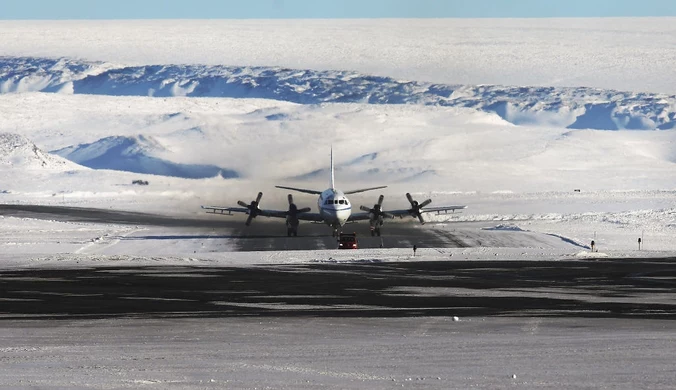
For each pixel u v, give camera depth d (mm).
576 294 96375
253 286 105500
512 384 52125
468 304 88688
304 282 109688
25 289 102625
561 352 61875
